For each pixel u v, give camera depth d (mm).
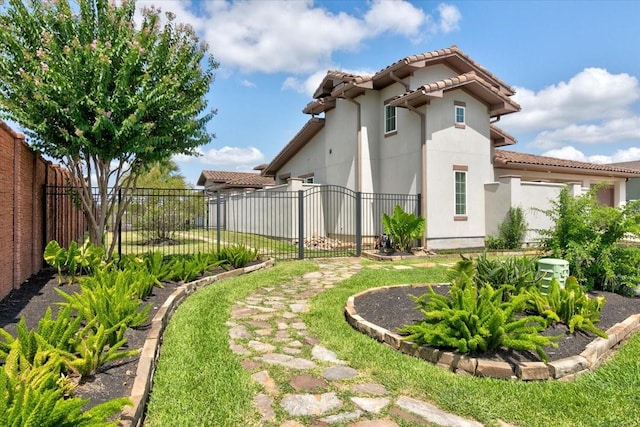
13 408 1948
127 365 3516
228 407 3070
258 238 17188
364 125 14344
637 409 3213
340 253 12578
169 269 7340
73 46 7223
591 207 7125
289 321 5469
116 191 8633
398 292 6715
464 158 13203
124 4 8148
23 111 7055
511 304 4340
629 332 5074
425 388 3498
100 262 6969
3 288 5707
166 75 8227
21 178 6590
